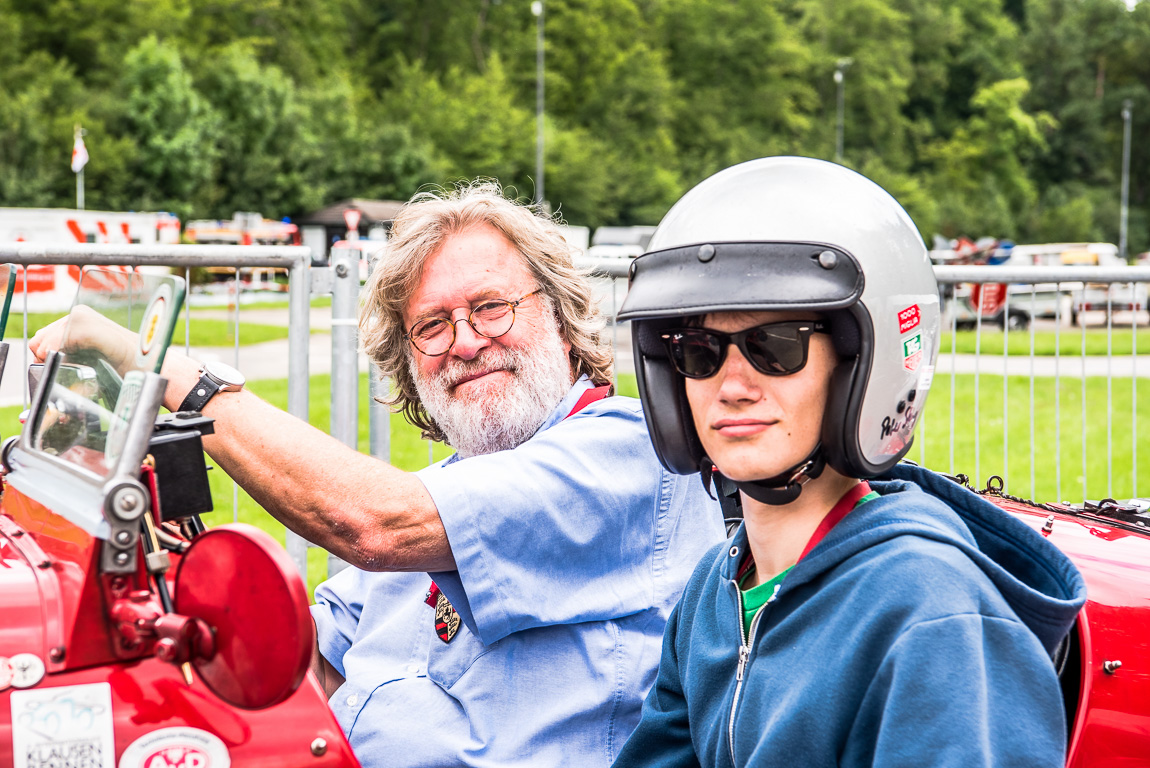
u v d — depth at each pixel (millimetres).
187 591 1236
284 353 3926
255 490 1719
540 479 1833
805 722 1221
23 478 1454
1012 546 1384
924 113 103000
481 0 82625
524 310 2074
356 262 3332
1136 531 2037
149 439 1224
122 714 1268
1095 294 4977
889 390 1321
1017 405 5000
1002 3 121500
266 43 68938
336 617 2287
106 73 58781
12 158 50500
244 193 56562
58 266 2898
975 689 1122
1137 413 5840
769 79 86438
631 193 71438
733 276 1292
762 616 1343
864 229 1318
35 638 1251
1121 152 101312
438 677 1942
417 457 4523
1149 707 1772
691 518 2012
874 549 1263
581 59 80375
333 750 1358
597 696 1868
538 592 1832
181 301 1204
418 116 66500
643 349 1503
